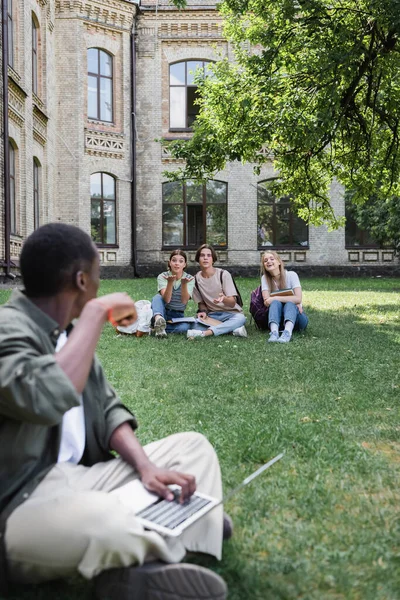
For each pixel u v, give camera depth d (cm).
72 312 221
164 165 2767
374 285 2180
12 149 1948
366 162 1566
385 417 470
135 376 622
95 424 248
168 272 921
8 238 1803
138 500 222
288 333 859
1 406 200
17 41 1958
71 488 217
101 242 2684
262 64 1363
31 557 198
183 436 259
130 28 2703
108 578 201
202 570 194
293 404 509
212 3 2731
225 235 2830
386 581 237
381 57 1314
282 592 228
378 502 314
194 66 2772
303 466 362
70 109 2564
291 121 1335
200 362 700
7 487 210
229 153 1498
